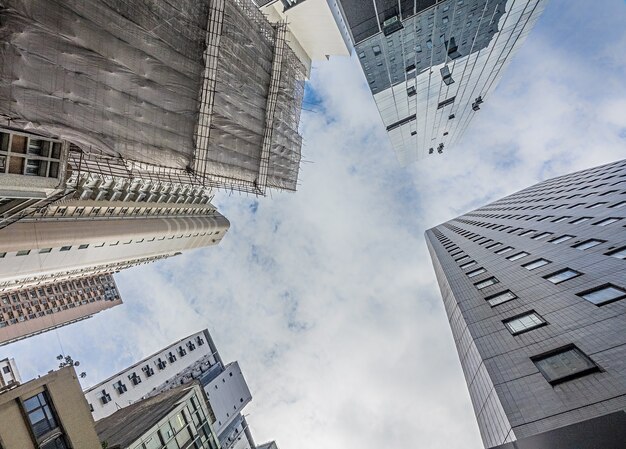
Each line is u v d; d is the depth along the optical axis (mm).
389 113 55219
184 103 22438
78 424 19844
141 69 19609
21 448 17453
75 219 60250
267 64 30984
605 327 17781
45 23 15609
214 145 25109
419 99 52906
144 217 76625
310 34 55312
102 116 18062
